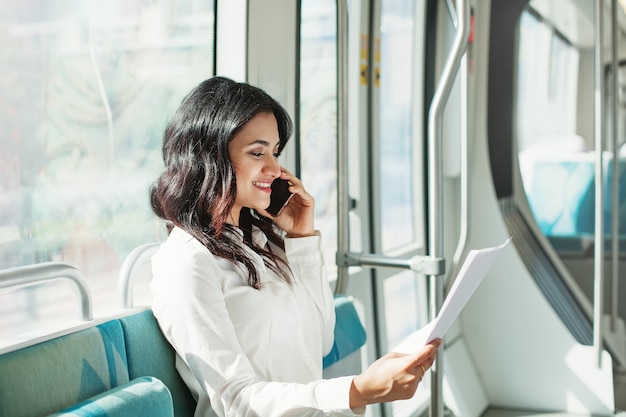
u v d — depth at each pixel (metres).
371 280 2.90
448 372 3.30
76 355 1.24
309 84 2.45
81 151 1.57
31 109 1.45
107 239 1.65
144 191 1.76
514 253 3.53
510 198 3.58
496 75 3.54
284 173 1.73
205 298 1.40
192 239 1.47
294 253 1.77
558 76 3.68
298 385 1.37
